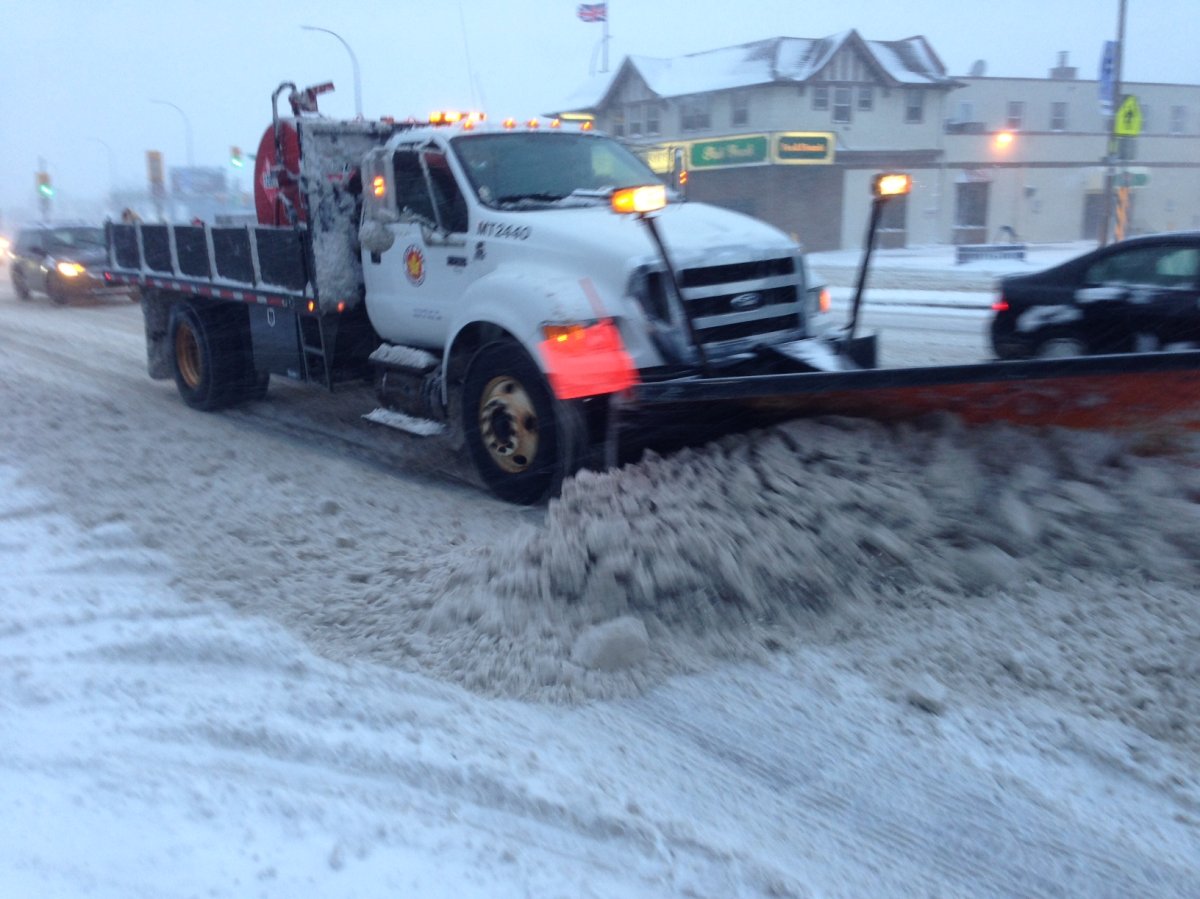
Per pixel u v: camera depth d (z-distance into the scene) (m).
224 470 7.57
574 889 2.93
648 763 3.70
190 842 3.09
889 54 46.94
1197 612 4.46
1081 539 4.96
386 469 7.70
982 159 48.50
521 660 4.35
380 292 7.90
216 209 56.84
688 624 4.59
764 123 44.41
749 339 6.55
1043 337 9.84
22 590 5.30
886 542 4.86
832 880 3.07
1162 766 3.57
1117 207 30.55
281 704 4.02
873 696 4.09
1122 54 28.20
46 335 16.19
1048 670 4.15
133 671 4.38
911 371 4.78
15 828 3.16
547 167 7.52
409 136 7.52
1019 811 3.39
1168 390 4.74
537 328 6.09
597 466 6.15
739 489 4.90
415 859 3.04
